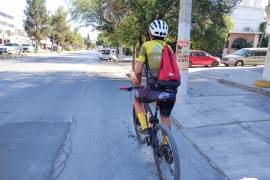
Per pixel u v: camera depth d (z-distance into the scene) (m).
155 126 4.00
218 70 20.44
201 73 18.25
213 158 4.55
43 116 6.80
